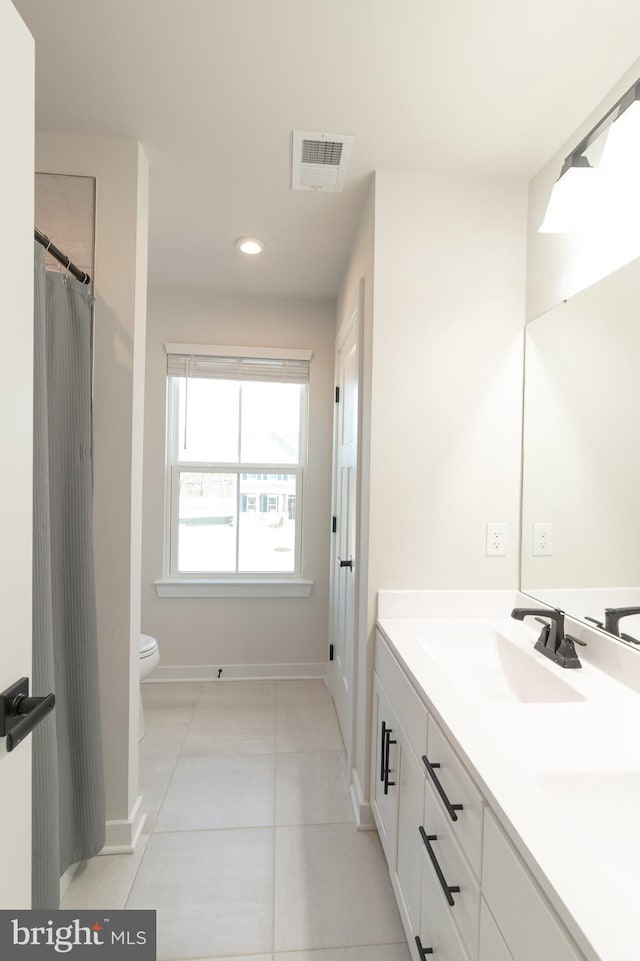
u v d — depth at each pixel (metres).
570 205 1.15
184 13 1.04
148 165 1.57
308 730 2.23
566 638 1.24
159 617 2.73
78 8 1.03
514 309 1.61
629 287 1.14
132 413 1.46
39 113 1.34
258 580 2.77
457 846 0.85
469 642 1.44
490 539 1.61
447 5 1.01
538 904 0.57
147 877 1.38
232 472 2.84
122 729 1.48
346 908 1.29
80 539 1.30
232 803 1.71
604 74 1.18
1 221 0.68
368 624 1.58
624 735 0.87
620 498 1.18
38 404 0.99
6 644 0.72
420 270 1.58
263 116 1.34
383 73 1.19
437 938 0.94
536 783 0.73
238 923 1.24
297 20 1.05
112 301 1.45
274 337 2.77
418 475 1.58
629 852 0.69
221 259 2.28
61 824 1.28
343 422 2.36
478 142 1.43
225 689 2.65
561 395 1.42
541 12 1.02
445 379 1.58
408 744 1.18
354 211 1.83
